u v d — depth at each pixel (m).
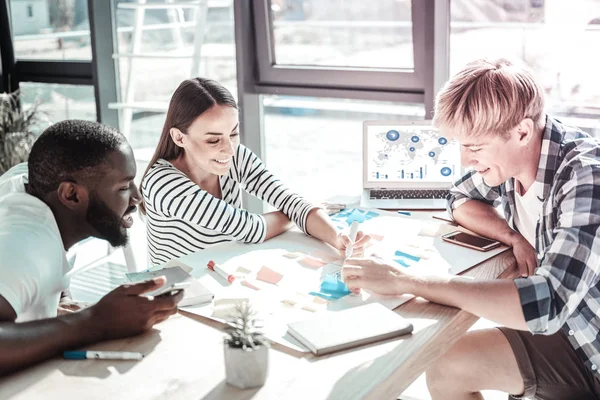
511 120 1.44
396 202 2.11
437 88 2.69
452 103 1.47
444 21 2.63
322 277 1.54
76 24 3.44
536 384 1.55
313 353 1.21
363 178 2.21
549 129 1.51
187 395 1.09
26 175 1.53
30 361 1.16
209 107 1.87
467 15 2.69
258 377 1.10
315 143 3.71
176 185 1.89
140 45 3.37
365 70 2.87
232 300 1.40
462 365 1.59
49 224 1.30
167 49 3.34
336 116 3.42
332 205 2.07
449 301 1.36
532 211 1.63
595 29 2.55
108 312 1.25
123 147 1.37
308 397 1.08
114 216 1.36
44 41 3.55
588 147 1.48
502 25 2.67
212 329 1.30
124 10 3.33
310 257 1.67
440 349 1.30
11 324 1.16
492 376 1.57
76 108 3.59
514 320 1.31
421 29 2.69
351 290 1.45
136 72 3.38
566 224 1.35
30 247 1.24
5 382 1.12
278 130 3.61
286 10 2.97
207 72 3.31
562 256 1.32
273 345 1.24
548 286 1.31
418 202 2.11
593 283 1.37
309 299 1.42
